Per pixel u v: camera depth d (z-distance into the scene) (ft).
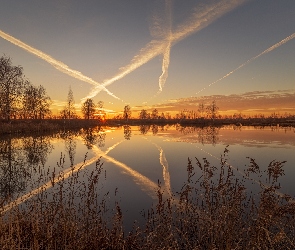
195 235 19.03
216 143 89.86
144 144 91.15
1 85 126.21
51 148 81.10
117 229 18.24
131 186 35.65
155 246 15.87
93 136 130.93
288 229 16.74
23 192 32.07
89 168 48.39
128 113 388.98
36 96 177.17
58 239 16.60
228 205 17.33
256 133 134.21
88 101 288.51
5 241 14.32
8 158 62.39
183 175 42.47
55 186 33.06
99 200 28.84
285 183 34.91
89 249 16.31
